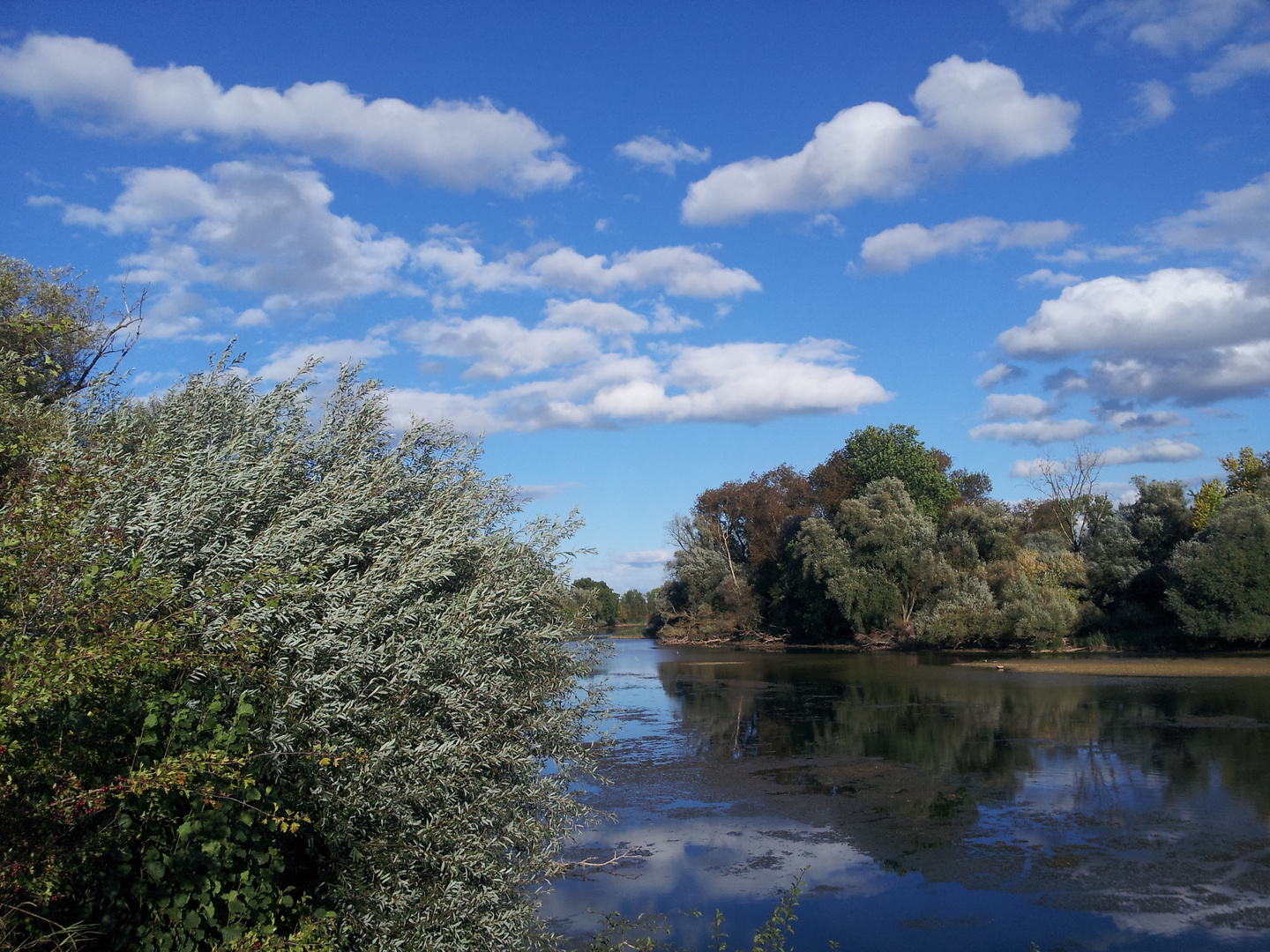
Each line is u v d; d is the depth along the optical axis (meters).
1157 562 48.94
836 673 39.00
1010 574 49.66
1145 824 13.19
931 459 71.25
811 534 58.94
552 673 6.67
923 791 15.77
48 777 3.41
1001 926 9.73
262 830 4.25
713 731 23.14
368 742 4.72
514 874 5.52
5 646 3.49
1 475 4.60
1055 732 20.89
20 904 3.25
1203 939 9.27
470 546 5.91
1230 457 50.53
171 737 3.91
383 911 4.65
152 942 3.81
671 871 11.71
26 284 8.89
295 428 5.92
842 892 10.84
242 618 4.15
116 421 5.53
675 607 80.69
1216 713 22.59
